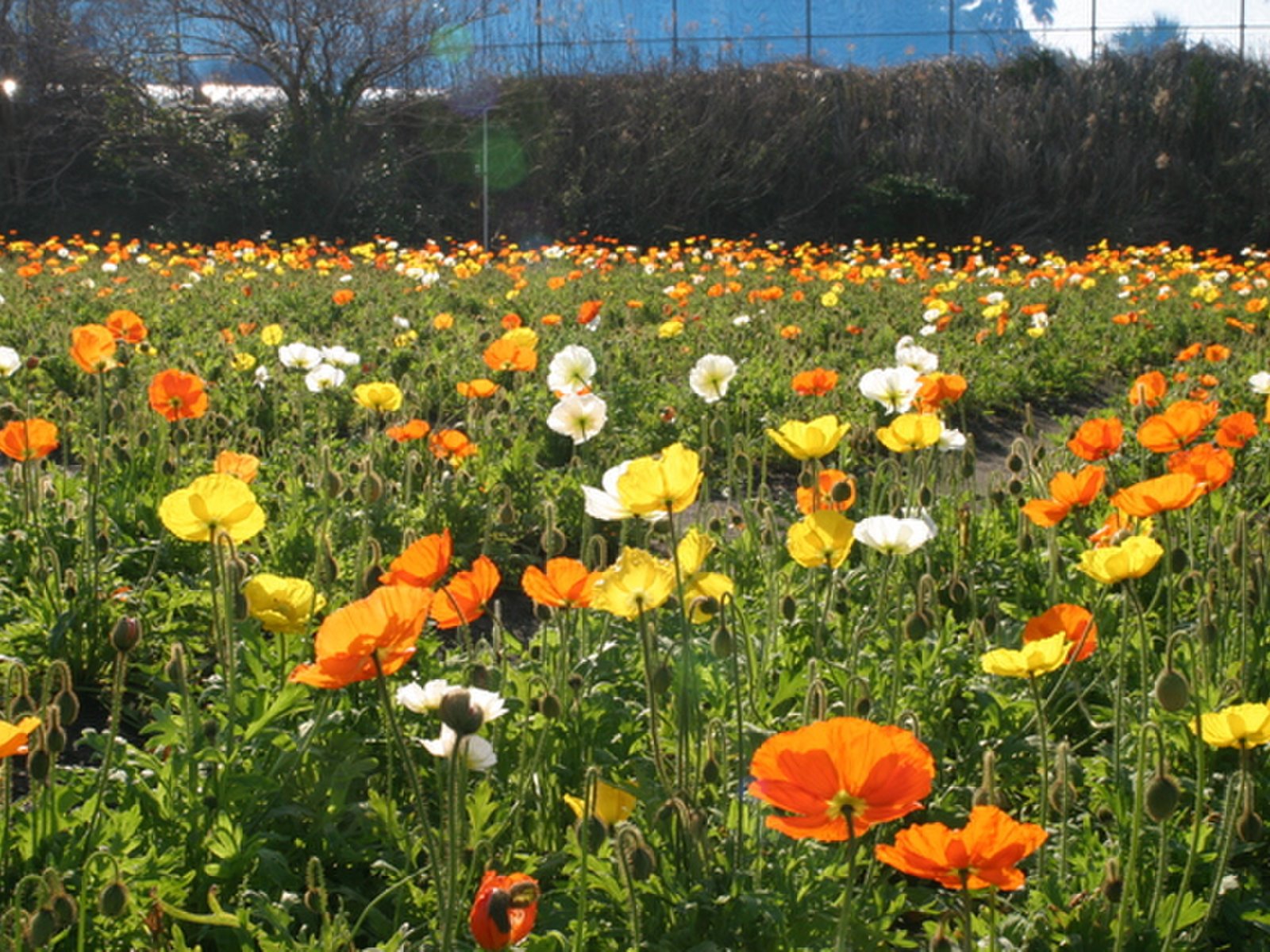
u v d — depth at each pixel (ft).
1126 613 11.02
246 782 9.54
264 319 43.70
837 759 5.62
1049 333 45.34
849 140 118.01
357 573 12.91
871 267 61.26
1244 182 119.55
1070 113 120.78
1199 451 13.01
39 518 16.31
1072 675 13.83
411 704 8.64
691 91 117.50
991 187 118.52
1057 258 71.00
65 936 8.30
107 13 110.93
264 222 105.09
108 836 8.82
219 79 116.47
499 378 31.89
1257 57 126.31
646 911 8.81
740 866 9.04
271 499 19.93
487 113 112.47
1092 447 13.88
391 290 52.75
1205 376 27.84
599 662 12.25
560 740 10.89
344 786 9.97
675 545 9.01
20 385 29.48
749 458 18.71
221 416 22.97
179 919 8.73
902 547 10.56
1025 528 16.60
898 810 5.63
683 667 9.54
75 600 14.60
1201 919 9.14
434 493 19.52
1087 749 12.95
